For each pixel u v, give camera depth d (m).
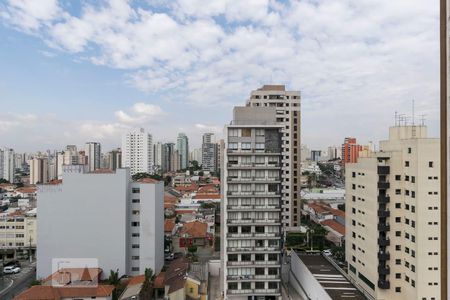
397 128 73.81
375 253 69.31
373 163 70.50
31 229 109.69
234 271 69.75
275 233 70.50
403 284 66.88
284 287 82.69
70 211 85.69
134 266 88.06
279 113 127.31
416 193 62.81
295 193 128.88
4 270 92.31
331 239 122.75
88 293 69.81
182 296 71.00
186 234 119.50
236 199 70.62
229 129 71.19
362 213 75.44
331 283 69.88
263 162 71.19
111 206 85.81
